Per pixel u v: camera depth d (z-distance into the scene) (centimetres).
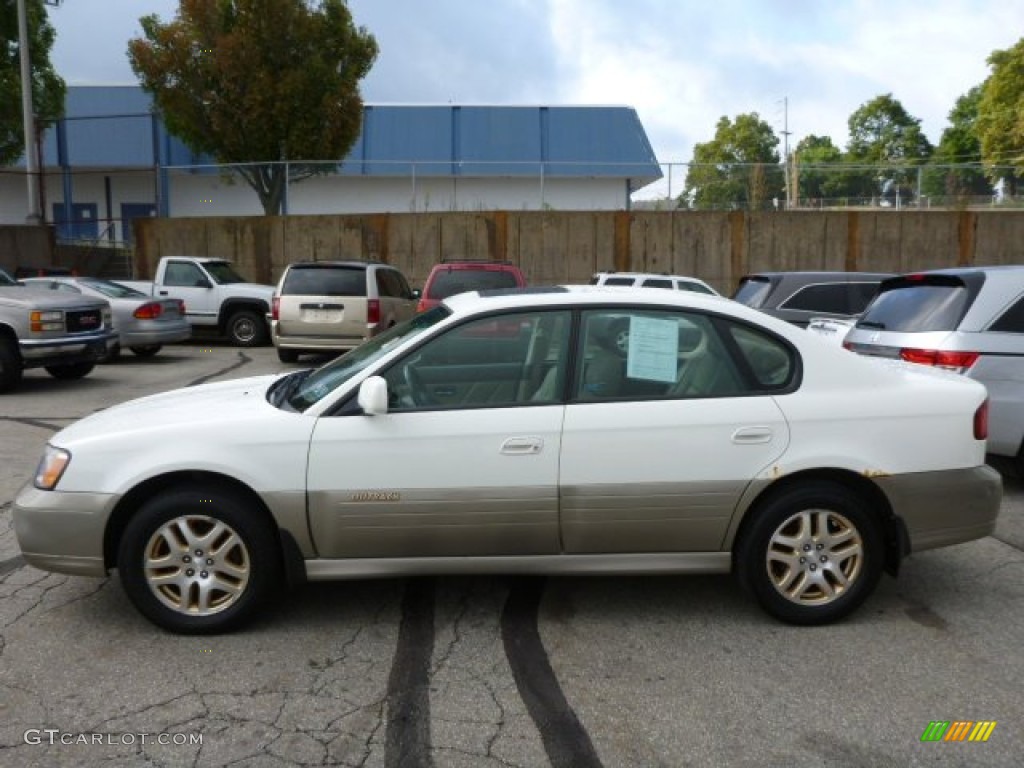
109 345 1188
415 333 418
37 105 2372
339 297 1355
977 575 485
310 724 324
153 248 2227
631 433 392
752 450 395
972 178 2209
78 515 388
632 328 408
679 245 2184
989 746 312
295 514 388
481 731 320
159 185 2344
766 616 425
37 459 745
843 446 398
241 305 1730
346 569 396
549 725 324
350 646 390
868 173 2211
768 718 330
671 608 435
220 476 392
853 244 2177
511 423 390
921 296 674
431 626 412
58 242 2372
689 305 412
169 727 322
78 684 354
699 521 397
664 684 357
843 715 333
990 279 638
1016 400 623
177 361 1479
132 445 391
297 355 1456
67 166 3030
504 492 389
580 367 402
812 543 405
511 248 2191
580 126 3156
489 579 472
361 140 3067
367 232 2188
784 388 405
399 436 387
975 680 361
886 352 668
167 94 2133
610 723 326
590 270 2195
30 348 1059
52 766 296
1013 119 4703
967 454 413
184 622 396
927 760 304
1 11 2270
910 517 406
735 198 2202
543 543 397
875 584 411
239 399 432
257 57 2086
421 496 388
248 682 356
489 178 2534
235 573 396
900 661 378
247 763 299
